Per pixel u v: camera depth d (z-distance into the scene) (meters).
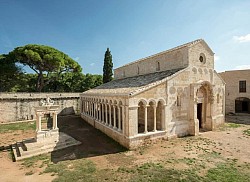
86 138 19.58
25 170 12.05
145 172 10.93
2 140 19.92
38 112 17.59
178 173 10.69
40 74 44.09
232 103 38.19
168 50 23.08
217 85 23.77
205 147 15.61
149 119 19.88
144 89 16.39
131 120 15.61
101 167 12.01
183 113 19.38
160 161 12.67
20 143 17.67
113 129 18.67
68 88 59.34
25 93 35.28
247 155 13.75
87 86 58.34
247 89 36.22
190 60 20.09
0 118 31.41
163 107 17.81
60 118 34.28
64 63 43.53
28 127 26.77
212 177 10.12
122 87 22.09
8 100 32.41
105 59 51.72
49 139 17.78
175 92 18.73
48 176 10.97
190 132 19.70
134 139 15.62
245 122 27.77
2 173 11.70
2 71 38.66
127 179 10.20
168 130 18.00
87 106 31.86
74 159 13.70
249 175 10.41
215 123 22.27
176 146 15.95
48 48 41.25
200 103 22.61
